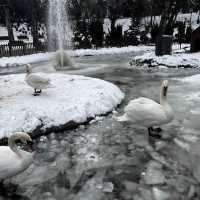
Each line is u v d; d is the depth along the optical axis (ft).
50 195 8.79
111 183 9.31
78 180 9.53
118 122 14.39
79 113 14.23
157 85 23.06
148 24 87.71
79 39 61.98
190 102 17.66
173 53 40.83
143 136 12.78
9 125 12.55
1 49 44.80
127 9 80.02
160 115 11.49
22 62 39.86
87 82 20.38
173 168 10.12
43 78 16.29
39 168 10.29
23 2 91.09
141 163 10.50
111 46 62.59
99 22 63.93
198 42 40.22
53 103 15.02
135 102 12.32
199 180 9.39
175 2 67.36
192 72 28.60
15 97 16.31
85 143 12.17
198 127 13.65
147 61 33.55
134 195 8.68
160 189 8.95
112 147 11.80
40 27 91.76
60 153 11.35
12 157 8.66
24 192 8.97
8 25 61.36
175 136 12.73
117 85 23.43
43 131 12.88
